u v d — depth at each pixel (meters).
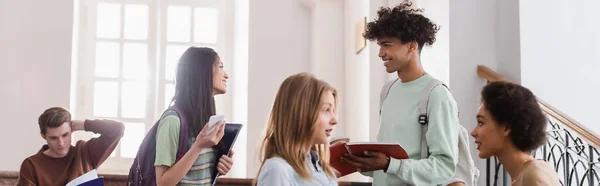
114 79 8.39
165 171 3.69
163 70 8.48
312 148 3.29
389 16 4.02
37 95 7.69
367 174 4.30
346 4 7.88
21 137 7.64
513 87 3.31
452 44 6.05
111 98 8.37
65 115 4.84
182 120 3.73
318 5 7.93
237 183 5.61
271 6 8.09
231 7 8.67
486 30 6.09
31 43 7.74
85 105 8.30
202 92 3.79
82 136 8.20
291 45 8.08
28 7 7.77
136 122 8.38
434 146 3.87
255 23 8.03
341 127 7.89
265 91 7.96
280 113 3.12
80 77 8.32
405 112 4.00
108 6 8.44
